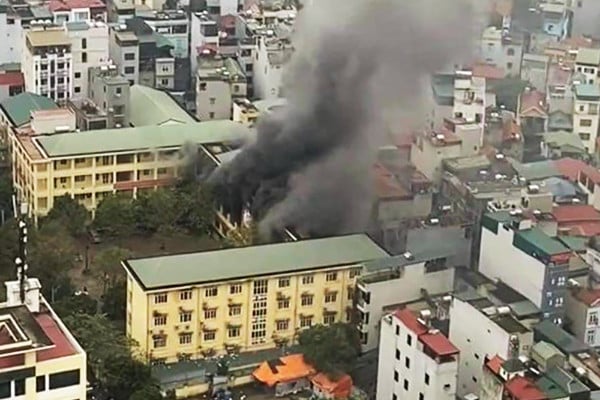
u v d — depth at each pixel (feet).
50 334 587.27
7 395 556.51
